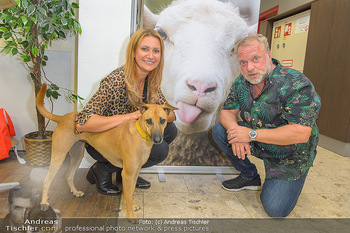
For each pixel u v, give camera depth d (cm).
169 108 177
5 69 293
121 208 207
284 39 567
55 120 193
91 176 235
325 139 420
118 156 195
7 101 299
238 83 224
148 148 183
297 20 519
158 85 205
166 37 253
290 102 188
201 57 260
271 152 210
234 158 241
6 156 269
